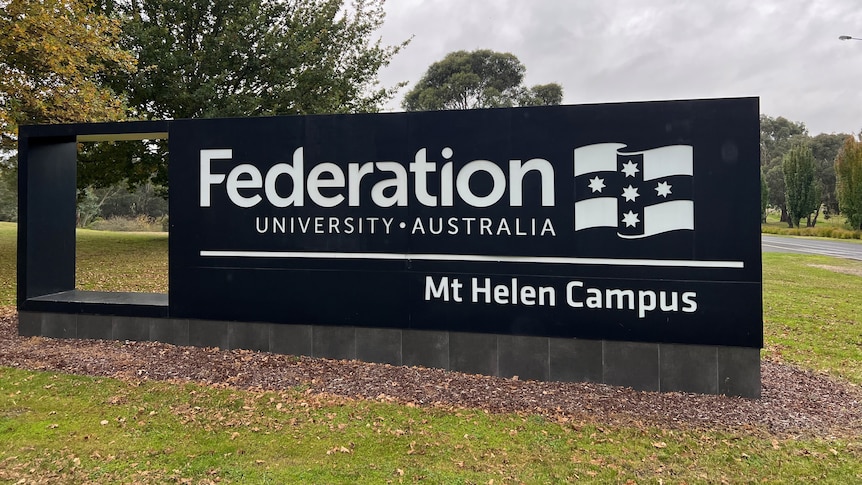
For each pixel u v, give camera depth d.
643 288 5.19
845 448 3.95
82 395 4.88
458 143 5.63
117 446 3.88
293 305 6.13
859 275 15.64
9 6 9.86
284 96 16.56
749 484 3.45
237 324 6.32
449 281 5.69
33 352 6.16
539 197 5.43
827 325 8.54
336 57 18.30
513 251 5.51
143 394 4.90
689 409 4.69
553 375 5.44
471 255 5.62
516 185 5.48
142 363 5.79
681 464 3.70
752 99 4.92
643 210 5.18
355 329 5.98
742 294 4.97
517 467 3.64
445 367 5.73
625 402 4.85
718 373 5.04
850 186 44.66
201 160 6.33
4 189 39.75
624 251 5.23
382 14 19.72
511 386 5.25
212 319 6.37
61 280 7.41
